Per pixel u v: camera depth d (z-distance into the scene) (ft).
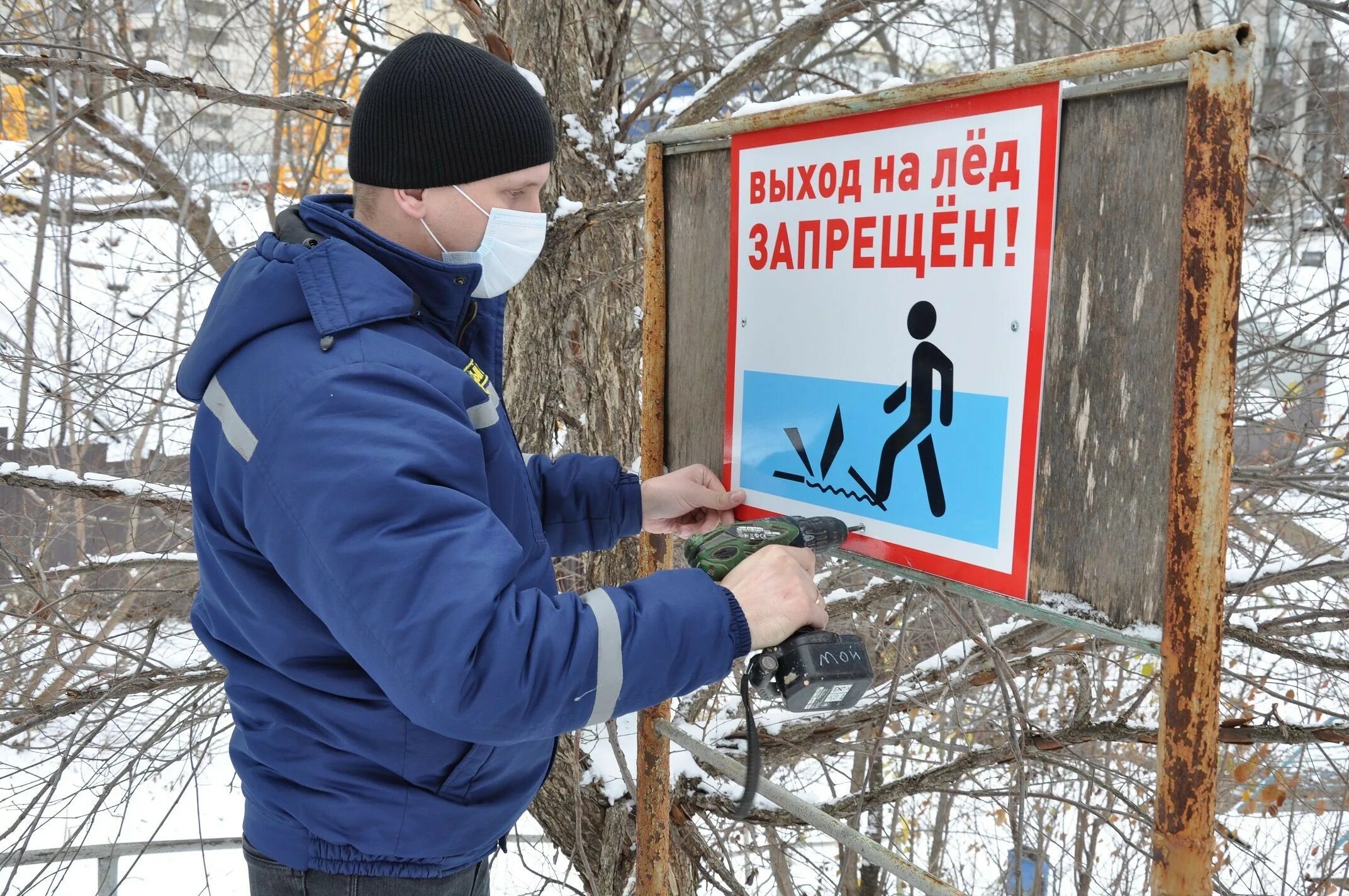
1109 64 3.54
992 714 13.43
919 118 4.41
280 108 10.10
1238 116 3.18
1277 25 19.65
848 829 4.95
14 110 16.43
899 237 4.57
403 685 3.55
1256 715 10.32
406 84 4.16
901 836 19.06
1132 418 3.66
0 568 11.71
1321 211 14.02
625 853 10.32
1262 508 13.38
